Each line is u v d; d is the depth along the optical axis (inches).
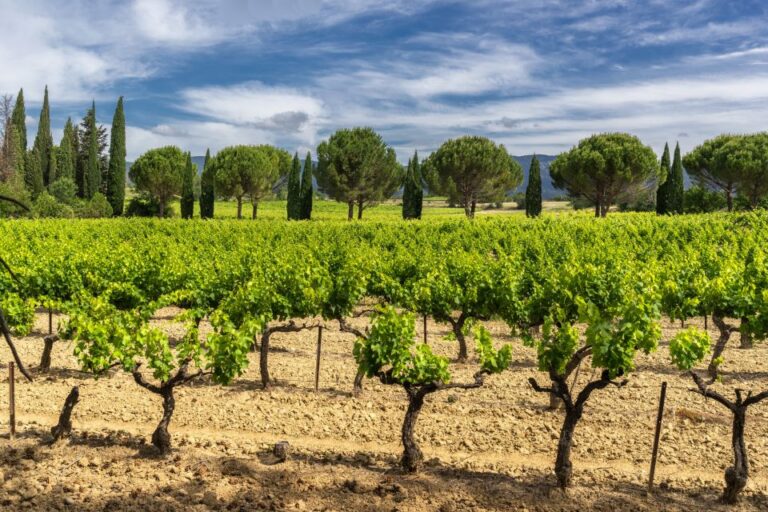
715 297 429.4
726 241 1002.7
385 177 2288.4
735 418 243.3
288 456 277.6
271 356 463.2
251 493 239.0
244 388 378.9
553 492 246.1
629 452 287.1
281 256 736.3
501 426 317.7
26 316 451.8
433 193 2289.6
